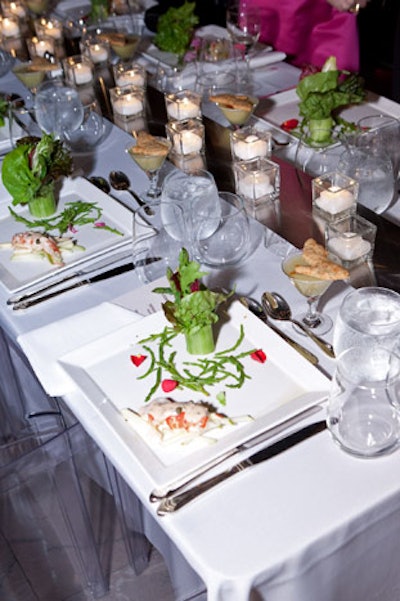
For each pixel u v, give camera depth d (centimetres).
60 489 165
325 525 108
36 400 196
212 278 159
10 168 182
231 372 135
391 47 382
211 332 139
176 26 256
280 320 147
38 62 259
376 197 180
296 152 204
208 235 163
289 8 273
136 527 173
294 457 118
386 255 161
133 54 271
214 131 221
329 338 141
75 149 216
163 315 146
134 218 161
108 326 149
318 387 129
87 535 172
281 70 257
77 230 181
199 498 113
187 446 120
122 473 123
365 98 228
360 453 117
